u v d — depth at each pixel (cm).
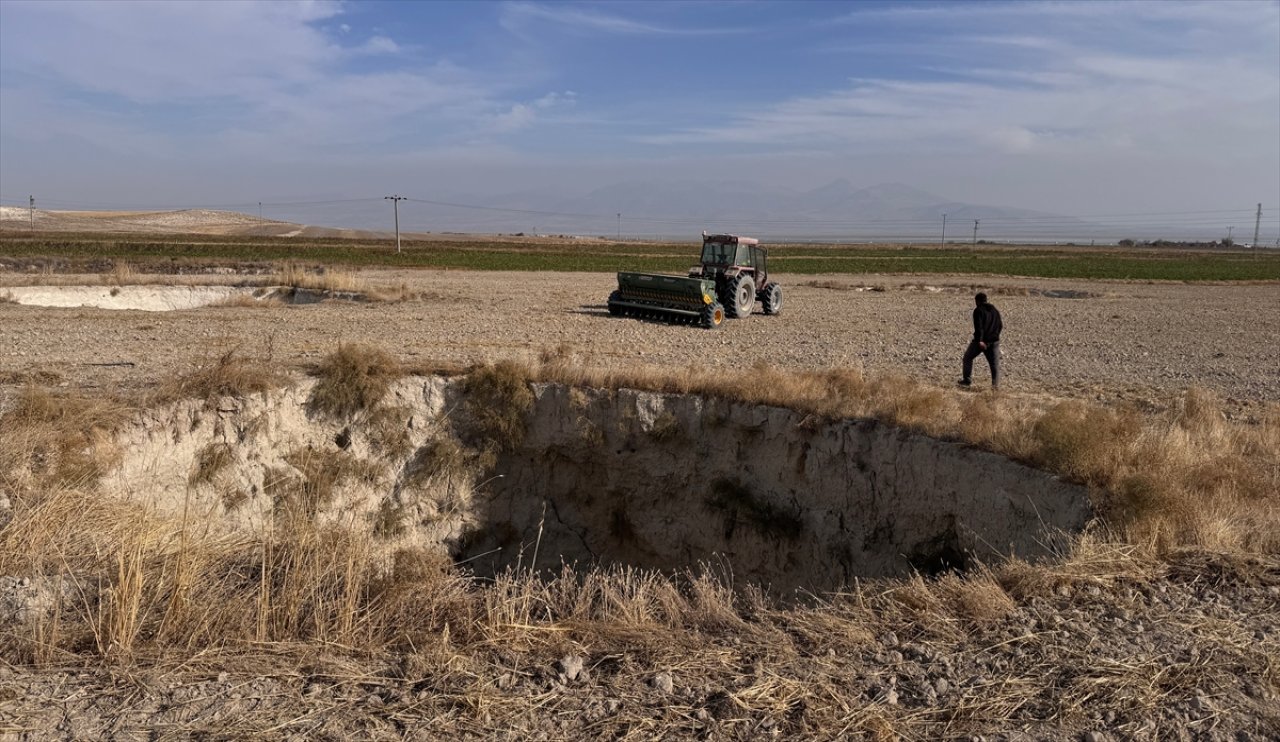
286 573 514
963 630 505
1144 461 795
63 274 3134
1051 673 451
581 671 445
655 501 1255
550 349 1667
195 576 515
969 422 993
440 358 1510
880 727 395
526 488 1297
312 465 1150
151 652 446
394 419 1225
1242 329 2400
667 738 387
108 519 642
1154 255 10162
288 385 1177
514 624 488
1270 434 995
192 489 1030
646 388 1247
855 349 1867
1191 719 410
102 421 966
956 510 946
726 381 1221
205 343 1658
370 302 2842
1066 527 767
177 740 373
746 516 1178
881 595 553
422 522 1227
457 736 385
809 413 1127
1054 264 7075
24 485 772
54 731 378
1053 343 2045
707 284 2264
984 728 401
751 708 410
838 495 1089
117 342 1705
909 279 5053
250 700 408
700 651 469
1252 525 682
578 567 1284
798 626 505
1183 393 1352
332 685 425
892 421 1054
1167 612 528
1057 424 862
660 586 572
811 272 5841
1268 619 519
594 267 5884
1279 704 425
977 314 1332
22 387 1151
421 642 473
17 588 514
